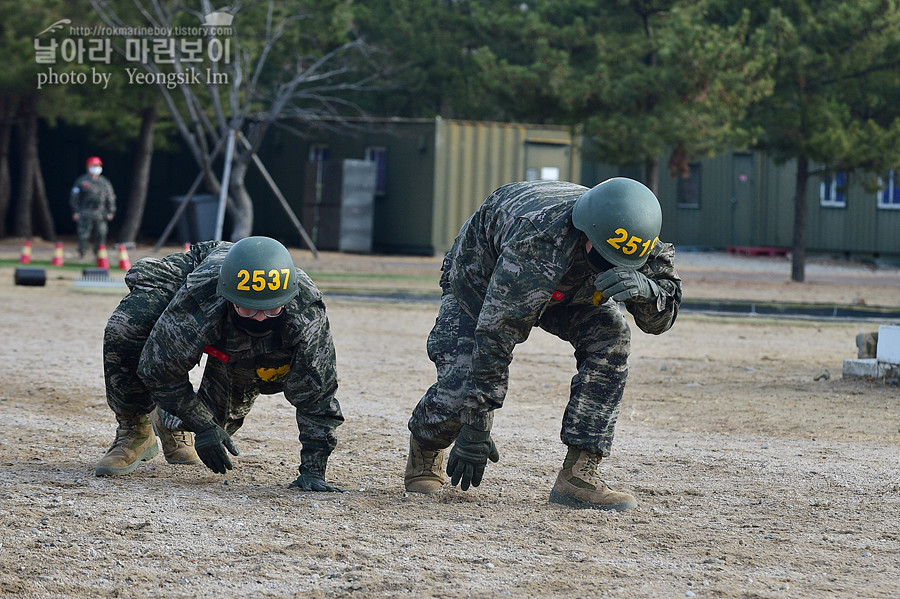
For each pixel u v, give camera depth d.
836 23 44.66
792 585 7.70
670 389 18.48
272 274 9.41
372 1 69.38
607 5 47.03
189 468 11.62
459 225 57.75
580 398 10.07
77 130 72.00
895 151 45.56
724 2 48.25
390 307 32.53
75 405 15.31
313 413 10.45
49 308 28.95
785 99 47.00
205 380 10.91
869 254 65.62
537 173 58.66
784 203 65.06
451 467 9.69
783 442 13.85
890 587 7.69
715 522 9.66
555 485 10.35
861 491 11.04
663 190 63.75
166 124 62.38
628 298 8.80
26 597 7.27
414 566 8.04
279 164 65.00
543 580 7.72
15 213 64.25
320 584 7.59
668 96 45.19
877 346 19.33
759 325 30.55
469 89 50.22
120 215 73.56
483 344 9.24
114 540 8.62
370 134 59.88
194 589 7.46
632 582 7.70
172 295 10.67
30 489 10.31
